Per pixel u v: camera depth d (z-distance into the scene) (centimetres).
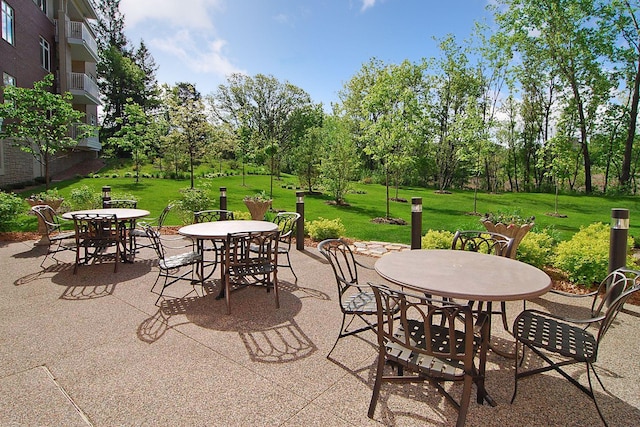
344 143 1263
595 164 2181
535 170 2250
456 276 211
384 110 1091
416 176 2208
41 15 1480
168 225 854
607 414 194
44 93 991
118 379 221
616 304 187
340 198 1263
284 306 348
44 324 302
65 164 1788
